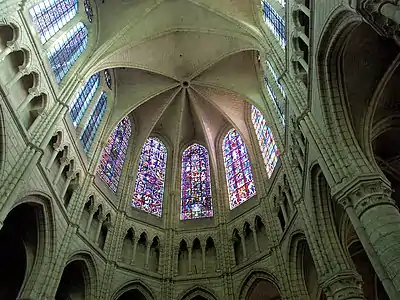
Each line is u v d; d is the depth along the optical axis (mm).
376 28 10992
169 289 24578
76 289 22688
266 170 27719
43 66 19750
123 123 32406
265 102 28328
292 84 18859
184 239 27672
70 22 24328
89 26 27047
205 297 24453
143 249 26672
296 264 21734
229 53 29984
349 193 12297
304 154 18188
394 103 16953
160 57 30828
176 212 29656
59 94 21250
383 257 10312
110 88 31016
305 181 18781
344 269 15508
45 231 19438
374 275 23000
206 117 34250
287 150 22562
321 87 15289
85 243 22453
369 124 14906
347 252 16578
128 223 27016
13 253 22188
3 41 17406
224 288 24141
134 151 31859
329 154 13969
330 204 17641
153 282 24750
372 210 11414
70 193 23000
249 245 25719
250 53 30547
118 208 27266
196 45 30688
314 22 15477
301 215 19172
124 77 31688
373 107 15203
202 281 24922
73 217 21797
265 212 25344
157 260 26547
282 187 23531
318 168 17109
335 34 14102
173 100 33469
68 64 23438
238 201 28734
